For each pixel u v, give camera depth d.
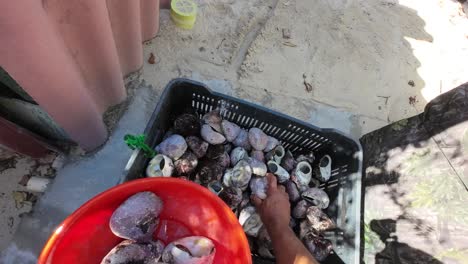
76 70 0.92
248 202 1.12
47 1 0.70
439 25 1.80
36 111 1.04
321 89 1.52
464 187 0.88
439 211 0.91
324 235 1.14
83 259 0.80
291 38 1.58
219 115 1.14
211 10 1.56
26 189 1.17
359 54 1.63
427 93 1.62
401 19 1.77
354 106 1.53
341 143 1.14
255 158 1.15
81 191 1.19
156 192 0.86
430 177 0.97
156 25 1.37
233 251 0.82
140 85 1.37
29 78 0.75
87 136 1.13
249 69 1.49
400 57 1.67
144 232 0.83
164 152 1.06
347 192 1.11
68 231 0.73
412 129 1.09
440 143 0.97
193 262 0.80
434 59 1.71
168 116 1.13
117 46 1.16
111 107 1.31
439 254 0.89
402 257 0.98
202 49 1.48
